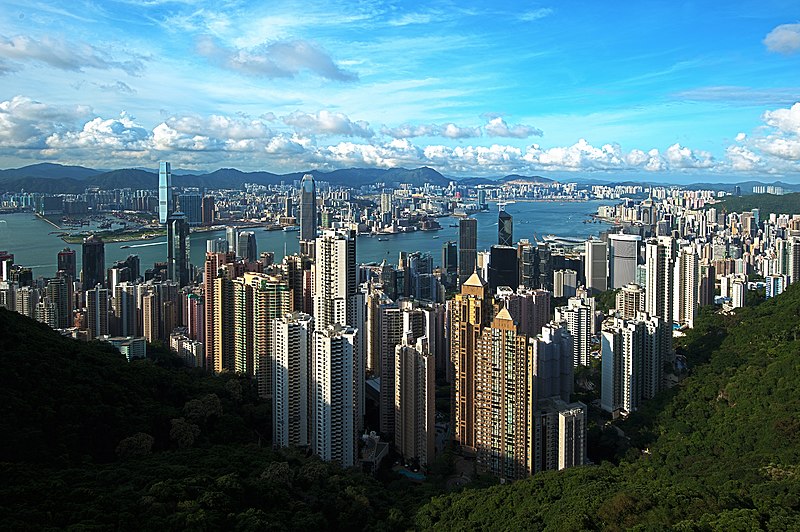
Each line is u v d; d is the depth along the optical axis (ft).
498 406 632.38
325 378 611.88
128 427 558.97
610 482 504.02
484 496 510.58
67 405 540.11
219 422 634.43
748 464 564.30
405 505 529.86
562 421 610.24
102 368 629.10
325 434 615.57
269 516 433.48
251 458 540.52
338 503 483.51
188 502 416.05
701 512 415.64
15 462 465.06
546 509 459.73
